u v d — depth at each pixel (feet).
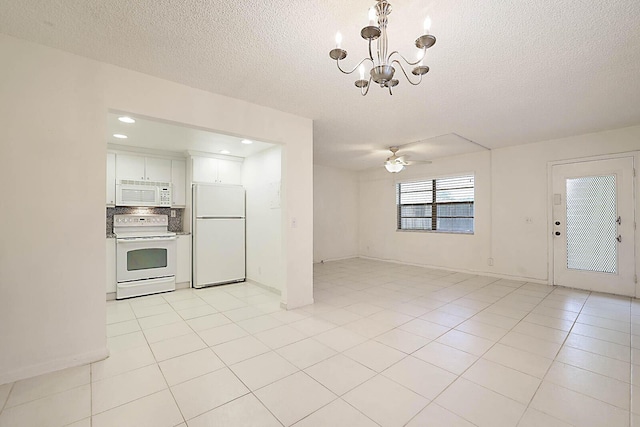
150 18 5.76
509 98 9.71
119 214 14.57
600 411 5.50
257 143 13.67
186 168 16.03
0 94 6.33
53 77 6.85
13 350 6.45
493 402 5.78
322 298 13.01
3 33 6.30
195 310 11.39
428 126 12.77
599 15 5.59
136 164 14.56
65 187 6.98
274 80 8.45
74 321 7.10
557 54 7.02
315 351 7.94
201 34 6.30
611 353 7.81
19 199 6.51
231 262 15.94
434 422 5.22
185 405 5.68
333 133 13.97
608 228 13.47
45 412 5.44
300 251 11.74
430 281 16.34
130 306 11.91
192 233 15.12
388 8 4.84
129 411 5.49
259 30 6.16
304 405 5.69
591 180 13.92
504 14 5.60
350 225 25.34
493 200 17.28
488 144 16.15
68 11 5.53
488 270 17.54
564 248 14.78
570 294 13.48
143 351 7.93
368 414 5.44
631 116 11.46
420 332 9.21
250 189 16.22
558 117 11.59
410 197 22.29
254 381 6.51
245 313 11.02
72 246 7.06
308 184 11.89
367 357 7.61
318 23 5.93
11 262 6.42
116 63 7.51
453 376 6.72
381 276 17.80
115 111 7.66
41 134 6.72
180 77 8.24
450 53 7.00
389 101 10.02
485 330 9.37
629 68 7.66
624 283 13.07
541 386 6.32
